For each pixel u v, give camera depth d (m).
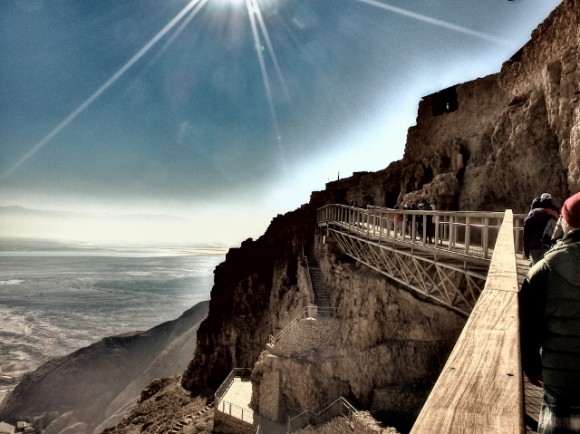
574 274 2.16
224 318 42.28
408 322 18.19
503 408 1.56
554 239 4.26
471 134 25.98
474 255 12.57
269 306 37.31
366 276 20.78
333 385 19.95
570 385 2.11
